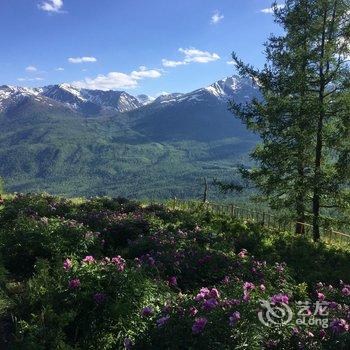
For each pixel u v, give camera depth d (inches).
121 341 281.1
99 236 585.3
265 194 979.3
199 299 268.4
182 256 457.4
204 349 229.3
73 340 288.7
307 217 923.4
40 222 508.1
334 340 249.8
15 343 268.5
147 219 671.8
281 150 920.9
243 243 631.8
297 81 889.5
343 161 852.6
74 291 300.8
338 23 901.8
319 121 896.9
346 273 520.4
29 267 452.1
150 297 308.8
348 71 896.9
